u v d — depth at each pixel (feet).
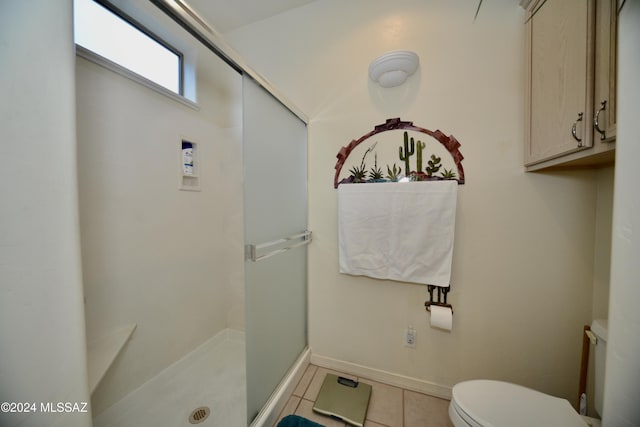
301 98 5.08
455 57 4.03
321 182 5.02
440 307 4.10
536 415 2.63
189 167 5.31
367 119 4.61
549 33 3.03
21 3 1.55
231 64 3.00
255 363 3.53
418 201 4.04
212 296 6.03
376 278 4.52
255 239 3.45
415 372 4.54
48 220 1.66
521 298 3.90
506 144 3.82
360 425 3.76
